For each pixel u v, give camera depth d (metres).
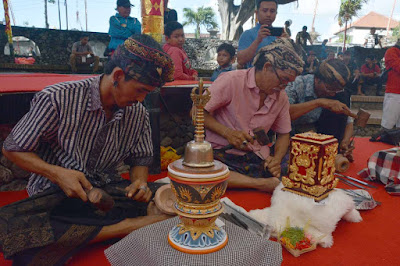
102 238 1.51
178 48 4.16
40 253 1.37
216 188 0.97
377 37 9.17
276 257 1.04
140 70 1.37
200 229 1.02
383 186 2.67
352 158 3.31
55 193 1.54
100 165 1.71
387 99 4.86
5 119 2.36
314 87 3.00
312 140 1.78
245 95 2.40
